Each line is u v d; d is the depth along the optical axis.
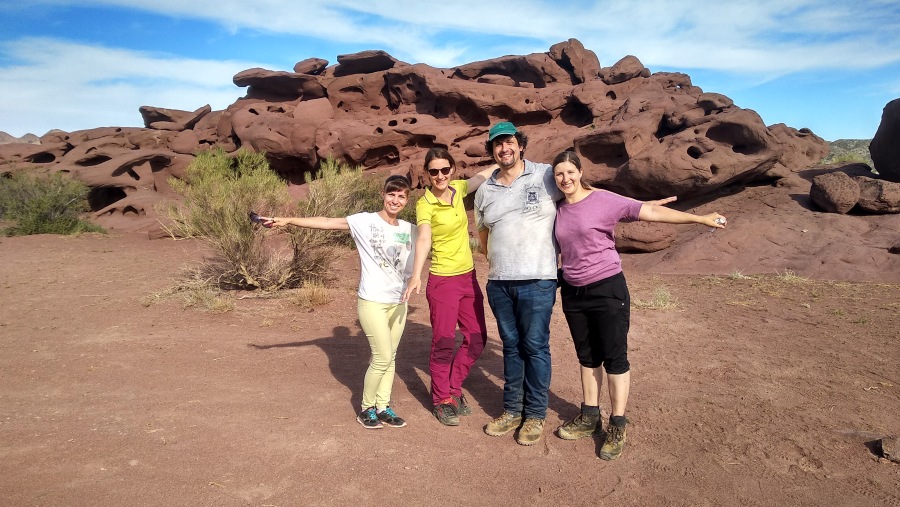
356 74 27.00
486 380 5.56
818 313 8.38
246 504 3.23
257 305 8.77
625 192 16.69
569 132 19.86
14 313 8.08
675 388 5.27
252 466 3.67
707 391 5.18
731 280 11.43
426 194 4.34
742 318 8.12
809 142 19.25
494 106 22.19
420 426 4.41
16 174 22.94
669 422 4.51
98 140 29.45
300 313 8.29
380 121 24.19
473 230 17.77
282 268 10.18
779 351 6.45
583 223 3.86
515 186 4.15
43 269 12.31
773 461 3.86
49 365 5.71
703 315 8.31
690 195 16.36
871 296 9.53
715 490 3.50
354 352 6.39
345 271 12.17
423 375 5.68
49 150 30.50
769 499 3.39
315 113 26.11
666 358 6.20
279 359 6.05
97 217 24.14
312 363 5.95
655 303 8.91
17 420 4.35
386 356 4.28
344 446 4.00
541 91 22.42
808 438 4.20
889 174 15.10
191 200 10.24
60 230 19.97
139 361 5.88
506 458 3.92
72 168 27.12
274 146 24.56
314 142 24.06
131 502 3.21
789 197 15.62
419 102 25.14
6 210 22.91
